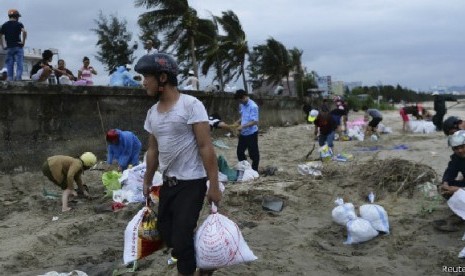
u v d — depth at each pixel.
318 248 5.41
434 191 7.12
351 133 17.03
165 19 25.47
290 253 5.20
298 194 7.71
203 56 29.75
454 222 5.85
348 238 5.59
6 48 11.27
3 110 9.78
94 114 12.27
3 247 5.60
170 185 3.67
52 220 6.80
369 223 5.64
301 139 18.69
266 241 5.66
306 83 51.94
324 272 4.70
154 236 3.86
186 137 3.61
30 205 7.64
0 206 7.72
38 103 10.59
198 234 3.68
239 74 35.72
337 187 7.90
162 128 3.62
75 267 5.01
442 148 13.12
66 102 11.35
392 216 6.36
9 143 9.89
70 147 11.42
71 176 7.21
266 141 17.81
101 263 5.16
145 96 14.04
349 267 4.80
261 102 26.16
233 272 4.62
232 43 34.09
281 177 9.05
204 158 3.58
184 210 3.57
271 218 6.64
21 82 10.11
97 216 6.84
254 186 8.05
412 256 5.08
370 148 14.05
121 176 7.94
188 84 19.48
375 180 7.82
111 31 29.98
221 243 3.61
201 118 3.58
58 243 5.92
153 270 4.71
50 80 12.52
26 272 4.88
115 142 8.58
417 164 8.04
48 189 9.01
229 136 18.94
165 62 3.59
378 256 5.10
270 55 47.03
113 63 30.02
